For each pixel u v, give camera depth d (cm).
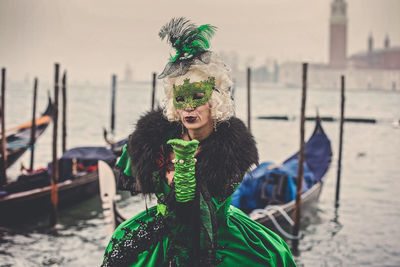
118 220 610
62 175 1017
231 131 158
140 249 159
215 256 155
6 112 4075
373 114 5162
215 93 156
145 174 160
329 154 1173
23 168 995
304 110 870
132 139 162
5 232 857
